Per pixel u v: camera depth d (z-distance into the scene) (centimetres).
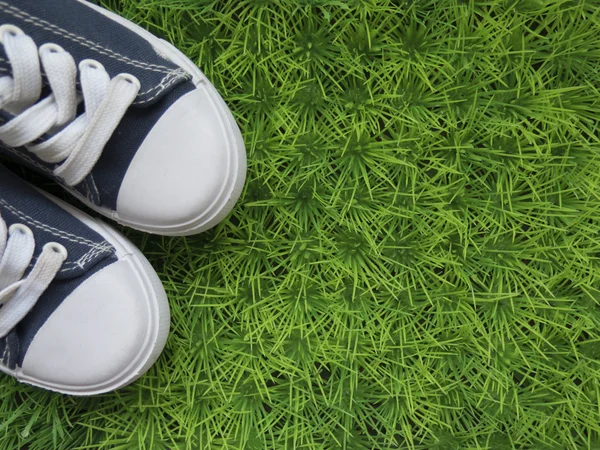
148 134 36
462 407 39
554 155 39
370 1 37
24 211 36
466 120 38
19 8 34
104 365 37
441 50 38
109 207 37
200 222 37
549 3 37
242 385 39
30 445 39
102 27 36
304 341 39
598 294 39
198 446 39
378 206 38
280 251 39
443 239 38
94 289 37
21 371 37
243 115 39
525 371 40
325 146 38
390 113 39
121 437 40
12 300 36
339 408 38
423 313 40
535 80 38
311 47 38
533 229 39
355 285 38
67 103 35
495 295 39
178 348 39
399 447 39
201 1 38
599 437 39
